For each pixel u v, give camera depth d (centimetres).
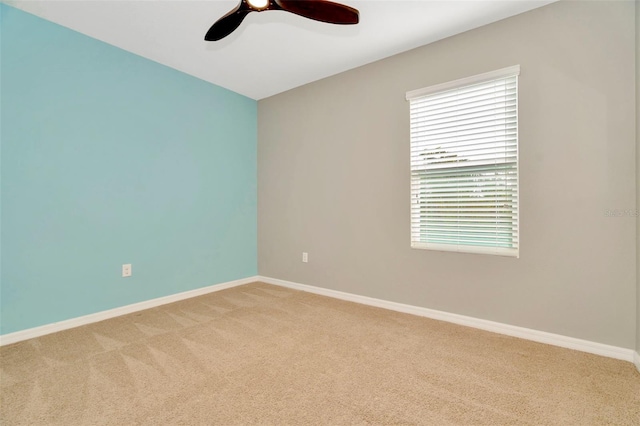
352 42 267
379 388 165
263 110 401
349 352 206
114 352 205
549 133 215
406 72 281
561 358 196
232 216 378
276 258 390
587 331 205
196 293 338
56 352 206
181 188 326
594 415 143
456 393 160
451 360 195
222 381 171
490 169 239
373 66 302
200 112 343
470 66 247
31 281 230
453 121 256
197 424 138
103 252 268
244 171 392
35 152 231
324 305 306
